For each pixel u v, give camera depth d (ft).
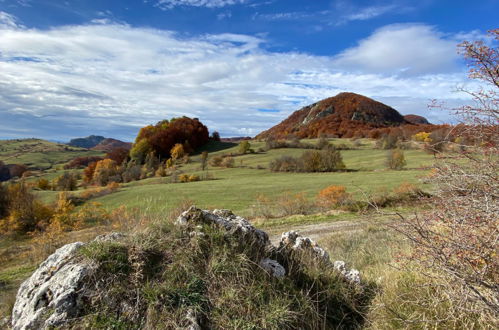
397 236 16.94
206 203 108.47
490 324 9.34
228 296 10.92
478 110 10.00
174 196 125.08
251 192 132.05
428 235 10.30
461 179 10.37
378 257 22.29
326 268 15.43
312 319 11.60
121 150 304.30
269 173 209.26
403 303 11.87
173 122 370.32
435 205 11.12
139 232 13.12
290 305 11.60
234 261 12.36
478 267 10.11
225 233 13.61
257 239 14.90
